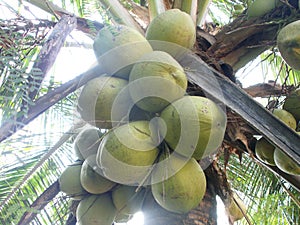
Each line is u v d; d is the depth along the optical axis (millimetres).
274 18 1634
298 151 1172
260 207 2209
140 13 2016
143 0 2316
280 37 1371
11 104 1190
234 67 1717
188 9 1804
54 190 1579
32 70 1200
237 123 1540
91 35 1759
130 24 1784
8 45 1351
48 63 1283
